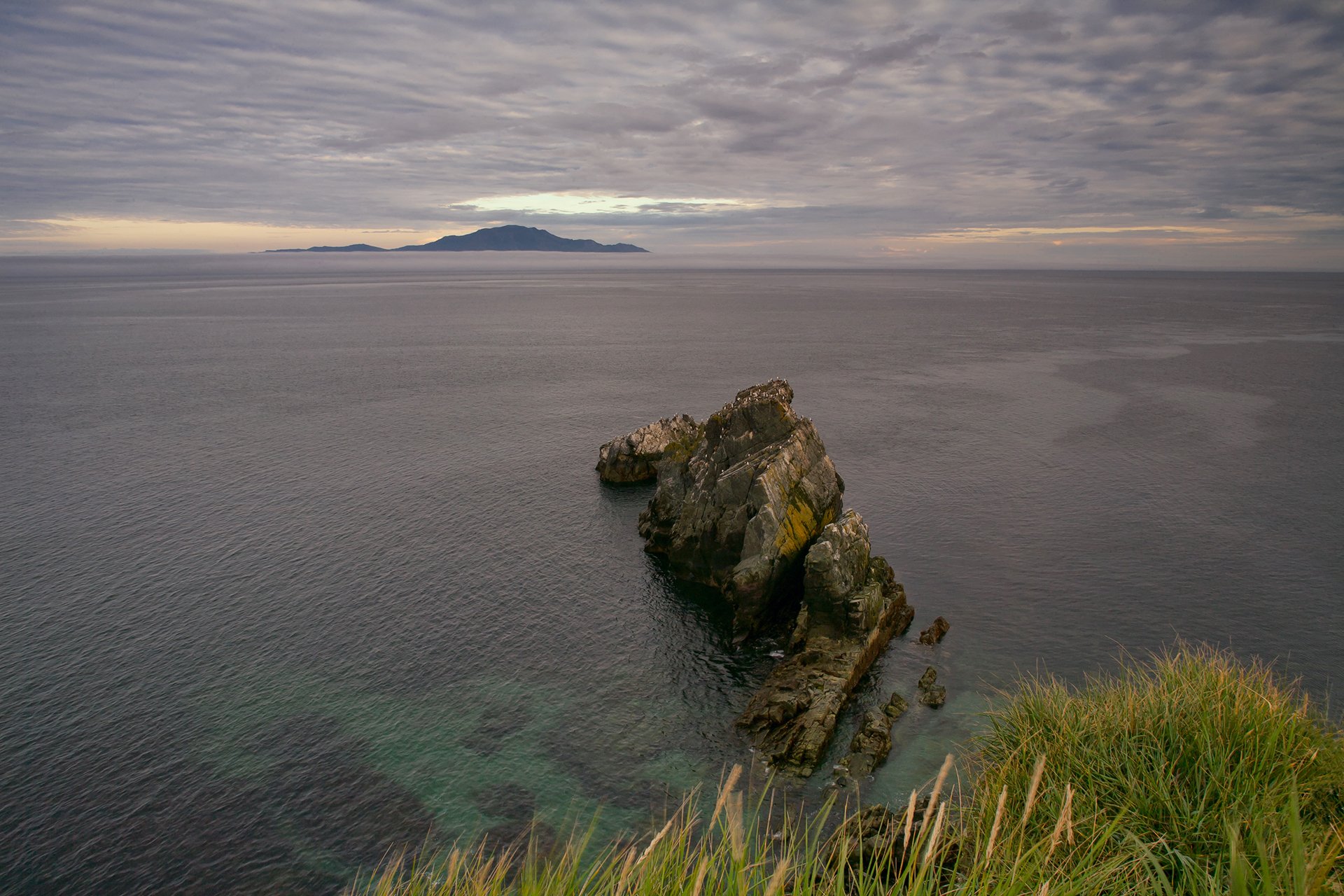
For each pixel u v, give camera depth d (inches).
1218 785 485.4
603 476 2918.3
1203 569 2065.7
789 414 2239.2
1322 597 1903.3
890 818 947.3
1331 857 282.5
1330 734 585.6
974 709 1475.1
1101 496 2652.6
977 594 1947.6
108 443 3366.1
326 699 1531.7
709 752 1375.5
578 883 331.9
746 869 305.1
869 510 2529.5
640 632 1808.6
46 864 1143.6
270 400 4345.5
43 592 1946.4
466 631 1792.6
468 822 1218.0
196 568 2092.8
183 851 1165.7
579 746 1393.9
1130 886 338.6
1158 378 4992.6
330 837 1190.3
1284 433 3506.4
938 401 4286.4
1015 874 296.7
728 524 1985.7
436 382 4958.2
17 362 5689.0
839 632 1662.2
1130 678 794.2
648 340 7416.3
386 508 2578.7
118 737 1412.4
